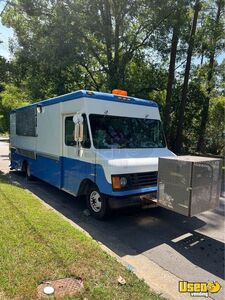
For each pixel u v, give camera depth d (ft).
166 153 22.56
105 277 11.66
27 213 18.63
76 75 54.70
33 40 51.72
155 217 21.30
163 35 51.90
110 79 51.88
